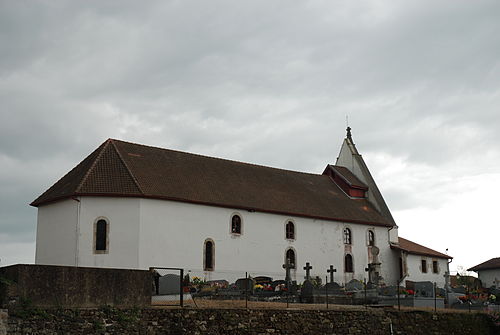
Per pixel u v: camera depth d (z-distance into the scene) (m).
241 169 55.78
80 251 43.00
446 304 44.25
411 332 35.09
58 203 45.16
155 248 44.09
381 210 61.53
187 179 49.25
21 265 23.34
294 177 60.06
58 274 24.12
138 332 25.77
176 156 52.03
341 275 55.31
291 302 38.22
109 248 43.19
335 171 63.69
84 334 24.20
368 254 58.12
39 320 23.28
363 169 64.38
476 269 71.19
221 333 28.34
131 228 43.59
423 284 44.34
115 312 25.25
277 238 51.47
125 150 48.91
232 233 48.75
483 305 43.34
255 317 29.73
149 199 44.53
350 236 57.12
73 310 24.17
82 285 24.67
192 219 46.59
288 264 45.16
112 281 25.55
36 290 23.52
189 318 27.55
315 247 53.94
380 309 34.91
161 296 32.84
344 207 58.75
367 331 33.44
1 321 22.28
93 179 44.72
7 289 22.92
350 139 67.31
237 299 37.72
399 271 60.12
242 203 49.84
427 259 63.44
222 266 47.53
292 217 52.97
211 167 53.31
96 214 43.66
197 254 46.28
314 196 57.81
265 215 51.19
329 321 32.22
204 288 40.59
